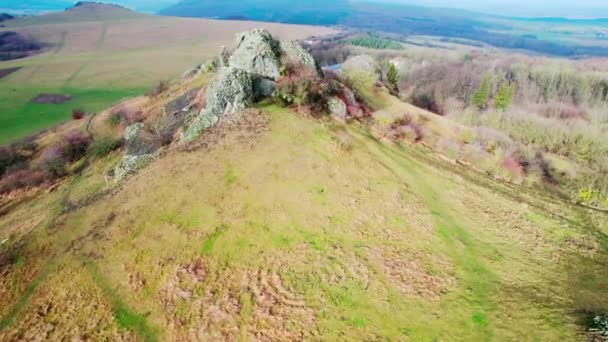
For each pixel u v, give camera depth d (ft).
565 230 124.06
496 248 106.83
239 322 80.89
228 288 88.99
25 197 174.70
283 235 104.42
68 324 84.74
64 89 492.54
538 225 124.16
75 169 190.29
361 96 211.61
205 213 112.27
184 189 122.72
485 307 82.99
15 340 83.41
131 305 87.15
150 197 121.70
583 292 91.50
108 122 238.27
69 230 116.88
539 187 173.88
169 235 105.50
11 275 103.09
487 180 159.53
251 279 91.25
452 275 93.15
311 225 108.06
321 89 175.01
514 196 147.64
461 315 80.59
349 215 112.88
